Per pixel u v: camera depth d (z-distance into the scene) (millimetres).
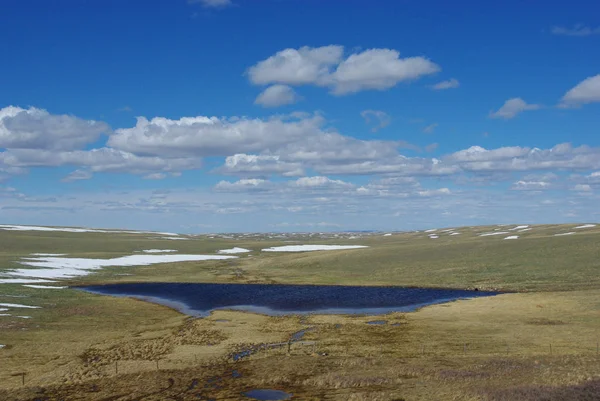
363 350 40500
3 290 69000
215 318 58438
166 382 32781
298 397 28172
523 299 61938
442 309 59969
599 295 59656
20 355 39906
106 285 86312
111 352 41562
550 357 34219
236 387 31031
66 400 29625
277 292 78750
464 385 27312
